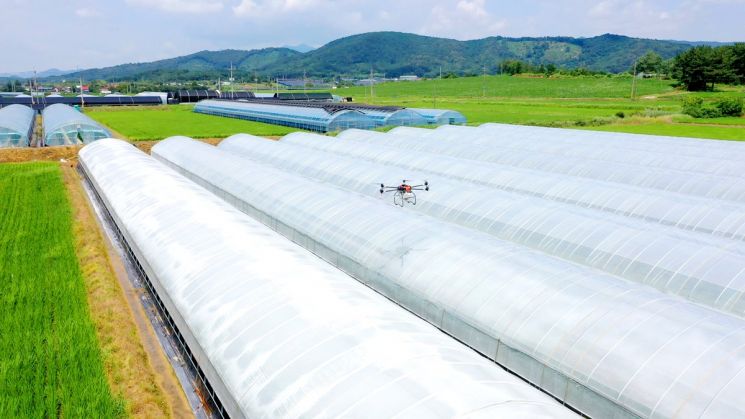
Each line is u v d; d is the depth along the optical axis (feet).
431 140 186.91
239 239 74.54
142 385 59.47
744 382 43.39
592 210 92.48
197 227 81.41
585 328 53.78
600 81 650.84
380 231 83.46
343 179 131.03
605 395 48.62
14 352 62.34
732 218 90.02
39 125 310.65
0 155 186.39
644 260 73.36
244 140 189.47
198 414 56.80
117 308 76.28
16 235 104.37
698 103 333.62
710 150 163.43
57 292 78.79
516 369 57.06
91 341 65.67
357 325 49.37
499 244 74.43
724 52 542.16
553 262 67.97
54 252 95.35
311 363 44.88
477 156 165.17
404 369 42.34
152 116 364.58
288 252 70.95
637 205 100.53
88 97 492.13
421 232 80.38
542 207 93.35
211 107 393.09
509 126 223.92
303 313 52.29
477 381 41.42
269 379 45.09
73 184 153.38
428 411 37.32
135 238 87.25
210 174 141.28
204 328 56.08
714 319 52.24
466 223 96.53
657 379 46.47
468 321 62.08
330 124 261.65
